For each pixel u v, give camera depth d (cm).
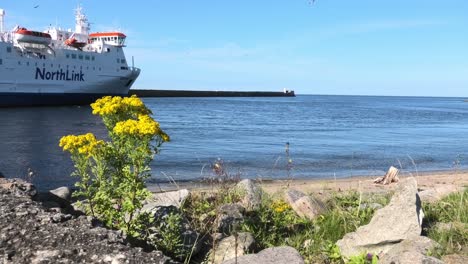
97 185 487
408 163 2097
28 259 315
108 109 479
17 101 6588
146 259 322
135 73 8062
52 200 524
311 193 952
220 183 806
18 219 376
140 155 461
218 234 561
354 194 923
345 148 2702
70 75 7094
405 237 506
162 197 716
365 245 513
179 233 495
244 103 12375
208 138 3206
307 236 594
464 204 700
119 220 475
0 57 6294
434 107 13650
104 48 7550
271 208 684
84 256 321
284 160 2106
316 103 15075
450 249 491
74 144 465
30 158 2141
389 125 5109
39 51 6725
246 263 412
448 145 2966
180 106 9569
